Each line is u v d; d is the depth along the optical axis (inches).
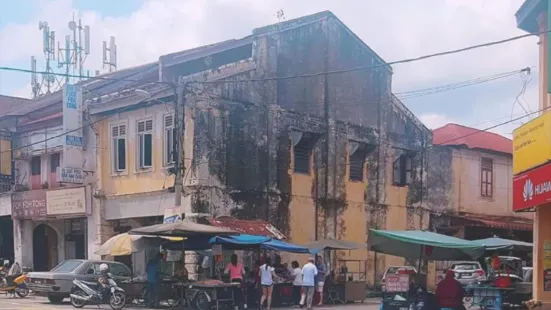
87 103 1076.5
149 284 797.2
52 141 1160.2
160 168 995.3
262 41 1043.3
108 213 1069.8
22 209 1197.1
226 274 889.5
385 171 1226.6
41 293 852.0
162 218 1016.2
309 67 1110.4
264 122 1034.1
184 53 1086.4
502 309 801.6
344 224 1139.9
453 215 1323.8
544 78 698.8
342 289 956.6
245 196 994.1
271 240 847.7
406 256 673.6
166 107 990.4
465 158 1363.2
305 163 1104.2
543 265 700.0
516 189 719.7
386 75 1247.5
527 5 698.8
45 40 1534.2
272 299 876.6
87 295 781.9
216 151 962.1
